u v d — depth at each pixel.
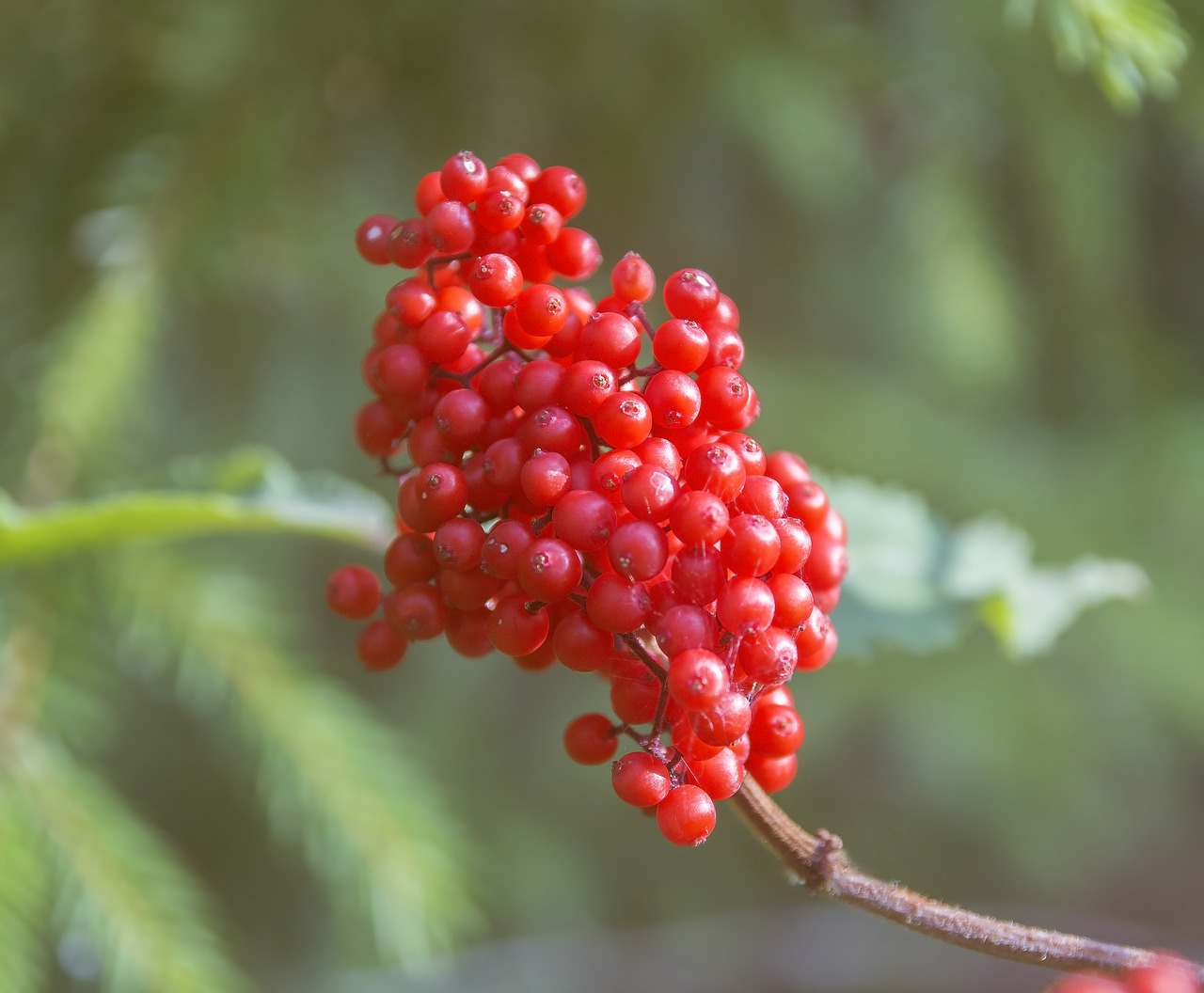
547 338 0.38
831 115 0.77
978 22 0.72
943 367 0.89
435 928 0.57
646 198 0.83
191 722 0.83
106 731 0.74
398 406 0.39
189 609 0.60
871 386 0.89
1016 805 0.97
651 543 0.37
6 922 0.48
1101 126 0.78
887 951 1.24
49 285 0.63
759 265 0.94
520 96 0.72
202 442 0.76
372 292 0.74
